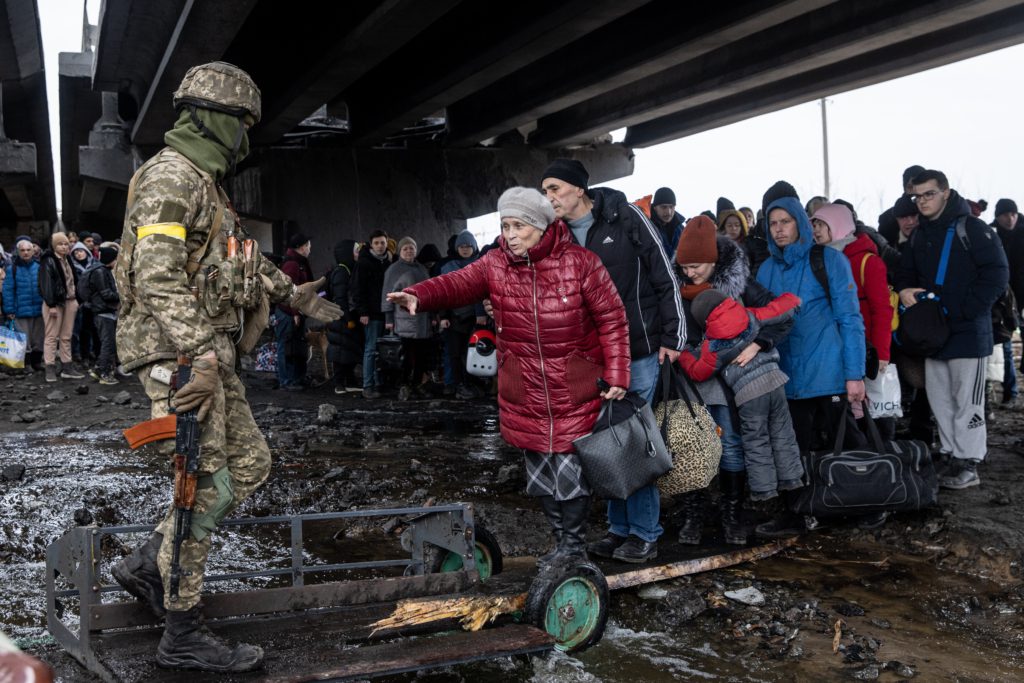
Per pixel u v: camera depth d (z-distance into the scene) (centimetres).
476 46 1627
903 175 749
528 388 393
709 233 505
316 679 301
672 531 549
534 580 379
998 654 392
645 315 452
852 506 529
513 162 2572
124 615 338
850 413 589
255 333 341
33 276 1312
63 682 331
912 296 620
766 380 500
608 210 451
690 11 1493
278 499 641
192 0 1190
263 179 2333
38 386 1207
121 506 611
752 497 509
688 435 464
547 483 398
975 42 1568
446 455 809
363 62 1520
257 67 1858
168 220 302
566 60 1870
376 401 1200
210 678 299
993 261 595
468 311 1210
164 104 1780
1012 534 511
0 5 1998
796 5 1311
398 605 356
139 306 313
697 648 397
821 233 618
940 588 471
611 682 360
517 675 366
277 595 359
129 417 1007
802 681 363
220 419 318
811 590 466
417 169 2475
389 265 1261
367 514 385
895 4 1422
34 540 546
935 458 677
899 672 370
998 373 1041
